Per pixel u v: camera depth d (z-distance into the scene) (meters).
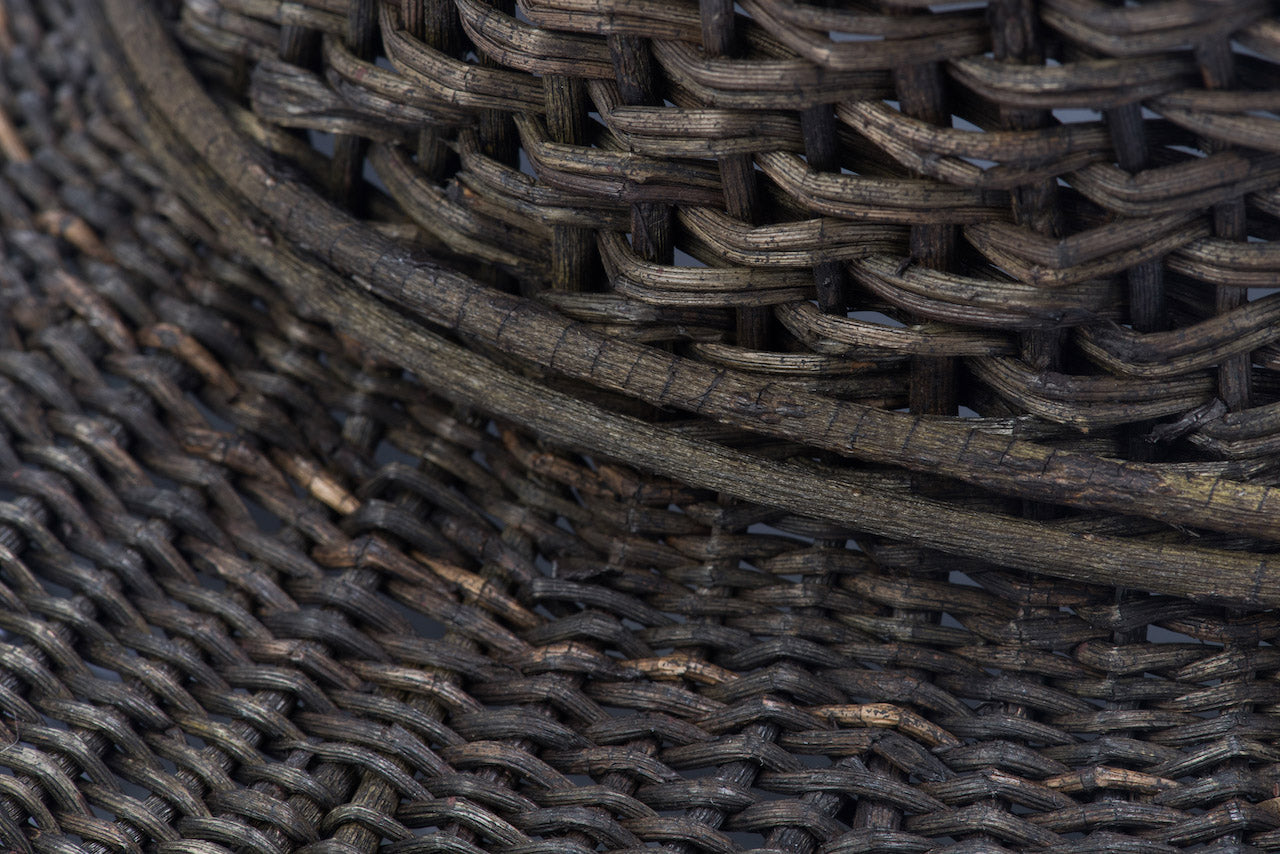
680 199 0.64
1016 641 0.65
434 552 0.67
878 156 0.63
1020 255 0.62
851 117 0.62
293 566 0.67
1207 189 0.61
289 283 0.68
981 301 0.62
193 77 0.70
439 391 0.67
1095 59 0.60
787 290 0.64
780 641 0.65
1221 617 0.65
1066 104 0.60
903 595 0.66
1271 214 0.62
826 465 0.66
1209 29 0.60
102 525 0.67
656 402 0.65
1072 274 0.62
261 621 0.66
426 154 0.67
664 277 0.64
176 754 0.64
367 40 0.66
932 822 0.64
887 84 0.62
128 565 0.67
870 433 0.64
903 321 0.64
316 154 0.69
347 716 0.65
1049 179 0.62
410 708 0.65
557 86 0.64
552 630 0.66
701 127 0.63
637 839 0.63
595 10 0.63
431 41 0.65
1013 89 0.61
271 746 0.65
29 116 0.73
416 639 0.66
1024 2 0.60
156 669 0.65
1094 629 0.65
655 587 0.67
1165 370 0.63
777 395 0.64
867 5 0.61
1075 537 0.64
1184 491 0.63
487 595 0.67
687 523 0.67
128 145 0.72
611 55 0.63
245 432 0.69
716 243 0.64
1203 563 0.64
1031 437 0.64
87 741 0.64
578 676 0.66
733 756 0.64
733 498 0.67
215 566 0.67
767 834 0.64
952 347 0.63
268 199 0.68
